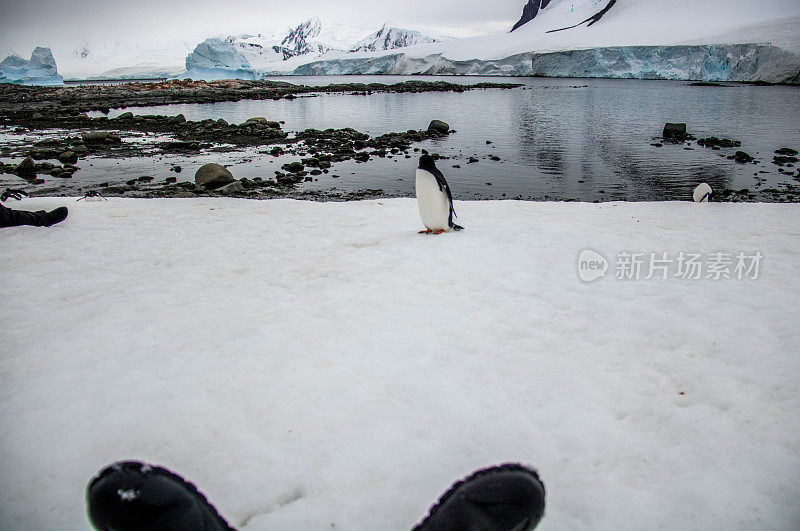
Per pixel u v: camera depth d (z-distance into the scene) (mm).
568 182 15727
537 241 6734
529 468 1509
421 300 4609
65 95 57688
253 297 4734
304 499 2172
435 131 27766
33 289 5055
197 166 18109
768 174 15789
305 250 6477
